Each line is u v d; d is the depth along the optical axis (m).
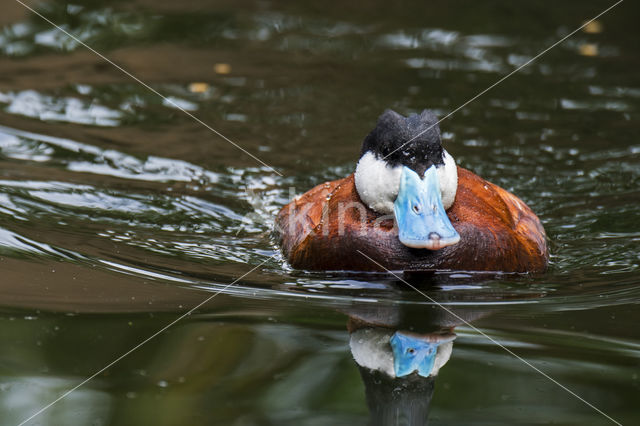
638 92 15.71
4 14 18.81
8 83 15.43
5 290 8.15
